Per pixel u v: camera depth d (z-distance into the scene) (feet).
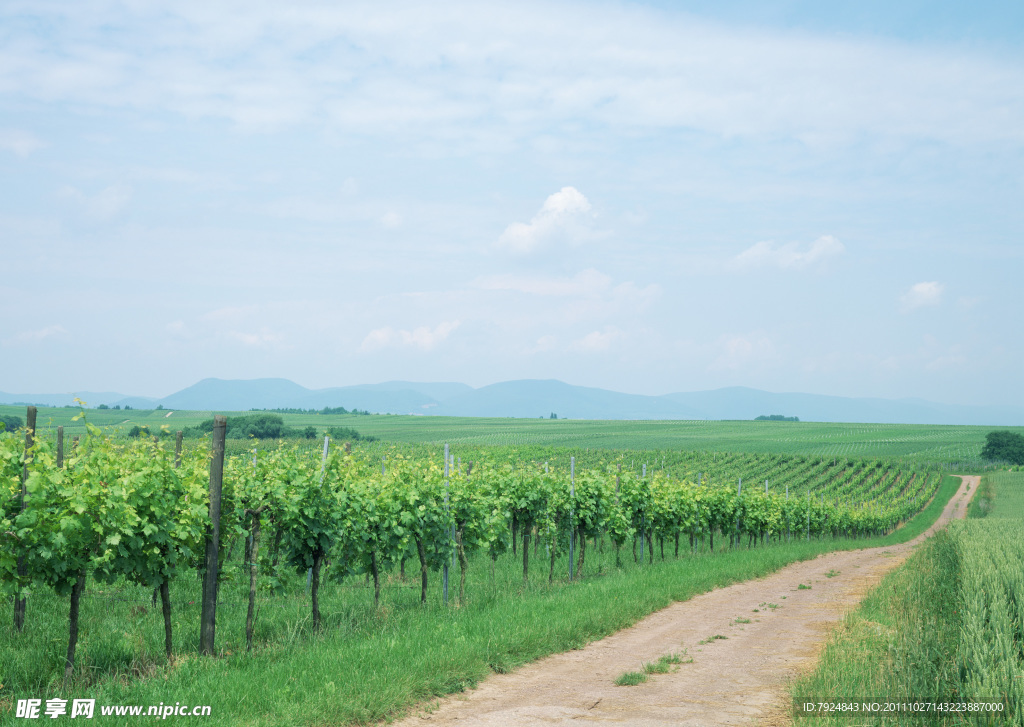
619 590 45.29
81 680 25.94
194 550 31.07
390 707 23.66
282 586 35.50
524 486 57.36
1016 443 395.96
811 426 580.30
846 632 35.12
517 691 26.68
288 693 23.85
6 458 26.61
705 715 23.76
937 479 310.65
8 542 25.25
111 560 27.50
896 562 79.00
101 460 28.12
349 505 39.14
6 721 21.06
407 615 37.91
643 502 75.56
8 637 30.68
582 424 634.84
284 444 42.06
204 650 29.99
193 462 33.17
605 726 22.61
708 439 460.96
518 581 54.70
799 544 99.25
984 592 36.11
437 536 45.19
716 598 49.60
